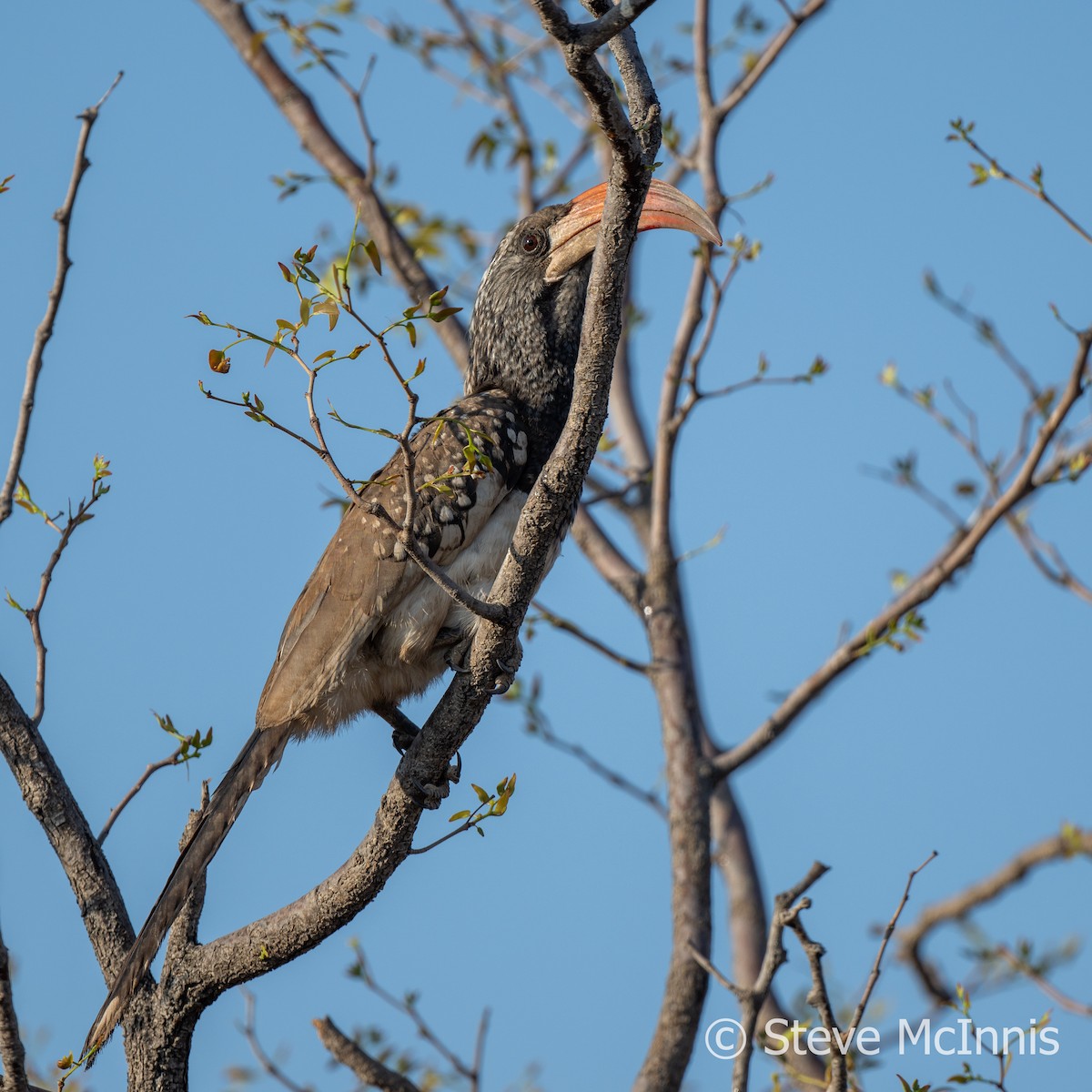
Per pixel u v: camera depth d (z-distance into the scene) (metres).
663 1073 10.93
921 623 11.50
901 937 13.88
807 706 12.14
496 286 10.34
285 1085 10.89
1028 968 11.55
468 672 7.68
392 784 7.82
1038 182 10.60
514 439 9.47
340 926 7.91
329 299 6.14
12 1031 6.99
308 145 15.55
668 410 13.16
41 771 8.44
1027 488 11.20
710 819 12.19
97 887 8.34
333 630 8.91
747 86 12.92
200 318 6.14
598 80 6.00
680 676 12.83
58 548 8.49
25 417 8.41
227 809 8.51
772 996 12.45
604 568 13.58
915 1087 7.05
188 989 8.10
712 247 12.48
